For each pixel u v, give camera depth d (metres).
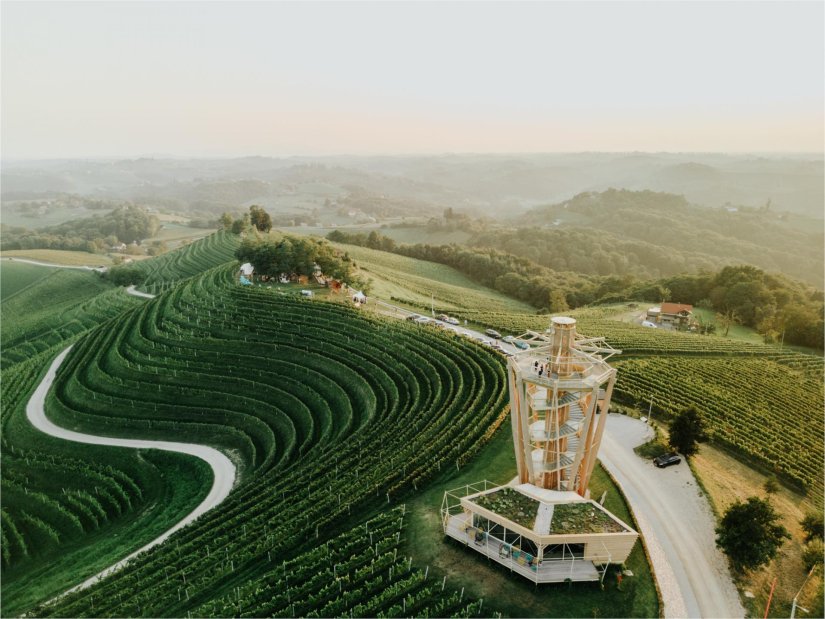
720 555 52.44
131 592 56.19
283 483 72.38
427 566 48.88
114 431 97.25
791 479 69.44
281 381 102.44
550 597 44.88
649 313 153.12
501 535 50.81
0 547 74.12
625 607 44.19
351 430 84.69
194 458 87.44
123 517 77.56
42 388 116.06
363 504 60.94
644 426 78.12
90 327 161.50
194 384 105.12
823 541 53.59
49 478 87.50
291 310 124.25
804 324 133.00
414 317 126.38
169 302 137.75
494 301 194.38
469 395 83.56
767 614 45.78
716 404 86.38
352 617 44.44
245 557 56.56
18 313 189.38
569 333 50.16
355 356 103.88
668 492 62.06
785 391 95.50
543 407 50.78
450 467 65.38
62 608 56.06
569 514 49.00
